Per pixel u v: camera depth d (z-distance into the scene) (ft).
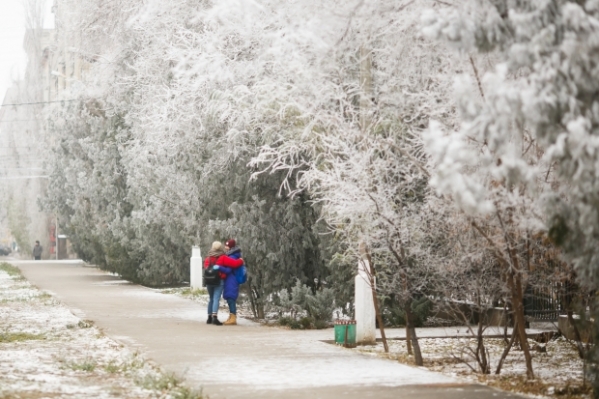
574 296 46.65
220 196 80.69
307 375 45.03
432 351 58.03
